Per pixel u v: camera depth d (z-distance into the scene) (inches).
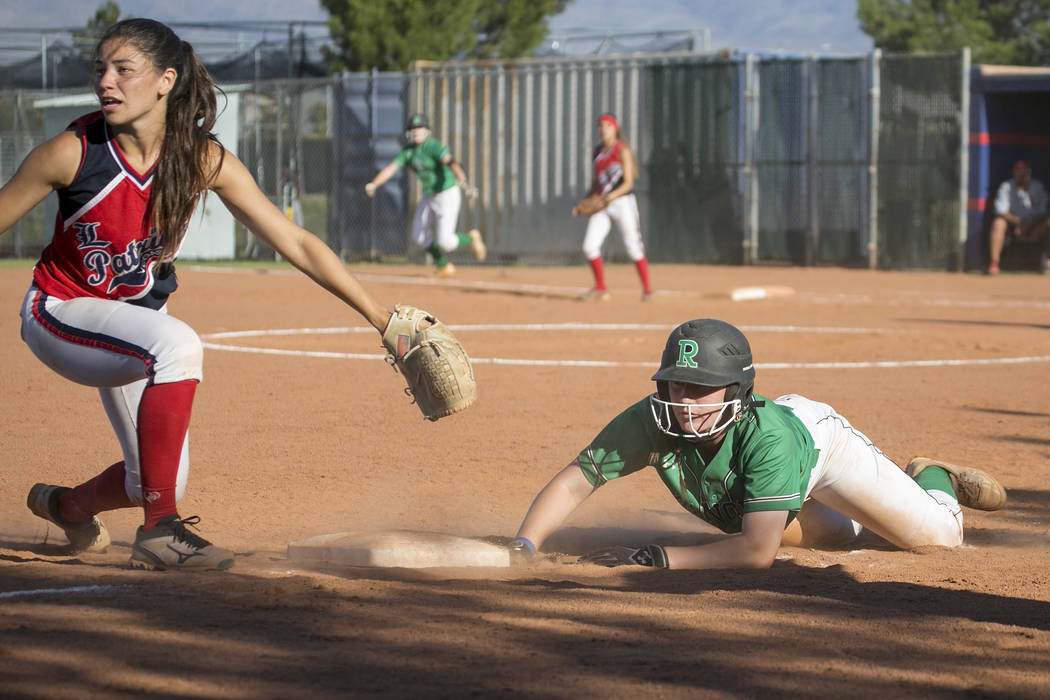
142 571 232.7
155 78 217.5
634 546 297.3
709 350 246.4
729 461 258.8
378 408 496.1
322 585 222.2
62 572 228.7
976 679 173.0
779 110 1409.9
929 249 1378.0
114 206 224.1
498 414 484.1
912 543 292.5
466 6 1732.3
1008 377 600.1
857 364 641.0
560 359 661.3
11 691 156.3
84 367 232.5
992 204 1379.2
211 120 227.1
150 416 230.7
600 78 1455.5
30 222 1488.7
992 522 326.0
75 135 221.0
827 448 272.8
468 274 1321.4
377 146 1502.2
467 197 1503.4
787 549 296.5
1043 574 257.8
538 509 269.4
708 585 237.9
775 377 588.1
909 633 197.9
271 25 1732.3
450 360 240.1
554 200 1466.5
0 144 1507.1
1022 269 1389.0
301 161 1517.0
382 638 186.1
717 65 1416.1
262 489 347.9
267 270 1342.3
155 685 160.2
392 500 338.0
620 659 178.2
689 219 1457.9
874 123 1368.1
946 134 1348.4
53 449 396.5
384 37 1702.8
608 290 1125.7
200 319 846.5
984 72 1349.7
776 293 1047.0
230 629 188.1
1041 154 1408.7
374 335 770.8
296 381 566.3
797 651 185.3
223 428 445.7
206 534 294.4
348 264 1472.7
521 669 171.9
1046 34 2261.3
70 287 233.8
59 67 1700.3
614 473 269.9
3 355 636.1
